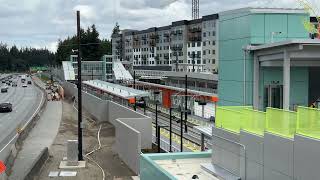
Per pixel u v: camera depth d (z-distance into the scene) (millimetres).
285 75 23047
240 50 25953
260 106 25328
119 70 134125
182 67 131125
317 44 22094
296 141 11000
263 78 25344
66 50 190500
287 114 12078
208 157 18281
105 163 34156
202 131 24312
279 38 25641
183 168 16875
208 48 125938
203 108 57875
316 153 10242
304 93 25438
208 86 74375
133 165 31312
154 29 159875
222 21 27828
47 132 49719
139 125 37812
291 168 11227
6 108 72562
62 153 37094
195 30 132125
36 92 129375
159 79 100938
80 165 32344
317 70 27016
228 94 27344
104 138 45906
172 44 145375
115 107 53875
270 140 12203
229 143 14945
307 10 26578
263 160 12602
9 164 30984
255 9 25297
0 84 171500
